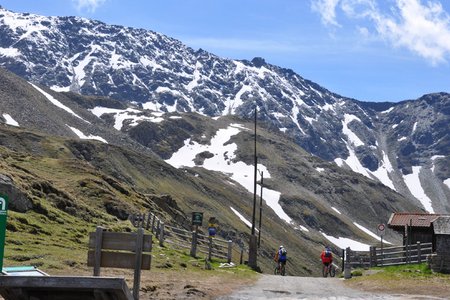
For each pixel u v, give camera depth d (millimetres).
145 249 16141
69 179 62500
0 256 12555
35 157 73625
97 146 190875
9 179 38156
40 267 24609
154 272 29812
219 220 183500
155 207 77438
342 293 28438
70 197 47938
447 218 40281
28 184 43469
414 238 56375
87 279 12234
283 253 49750
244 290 27547
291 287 30969
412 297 26656
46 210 39750
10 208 37250
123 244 16172
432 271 39281
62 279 12258
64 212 43219
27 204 38688
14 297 12727
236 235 167250
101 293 12320
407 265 43812
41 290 12914
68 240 35094
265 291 27672
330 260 48906
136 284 16094
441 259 39250
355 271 41375
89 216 46062
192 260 40875
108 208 55812
